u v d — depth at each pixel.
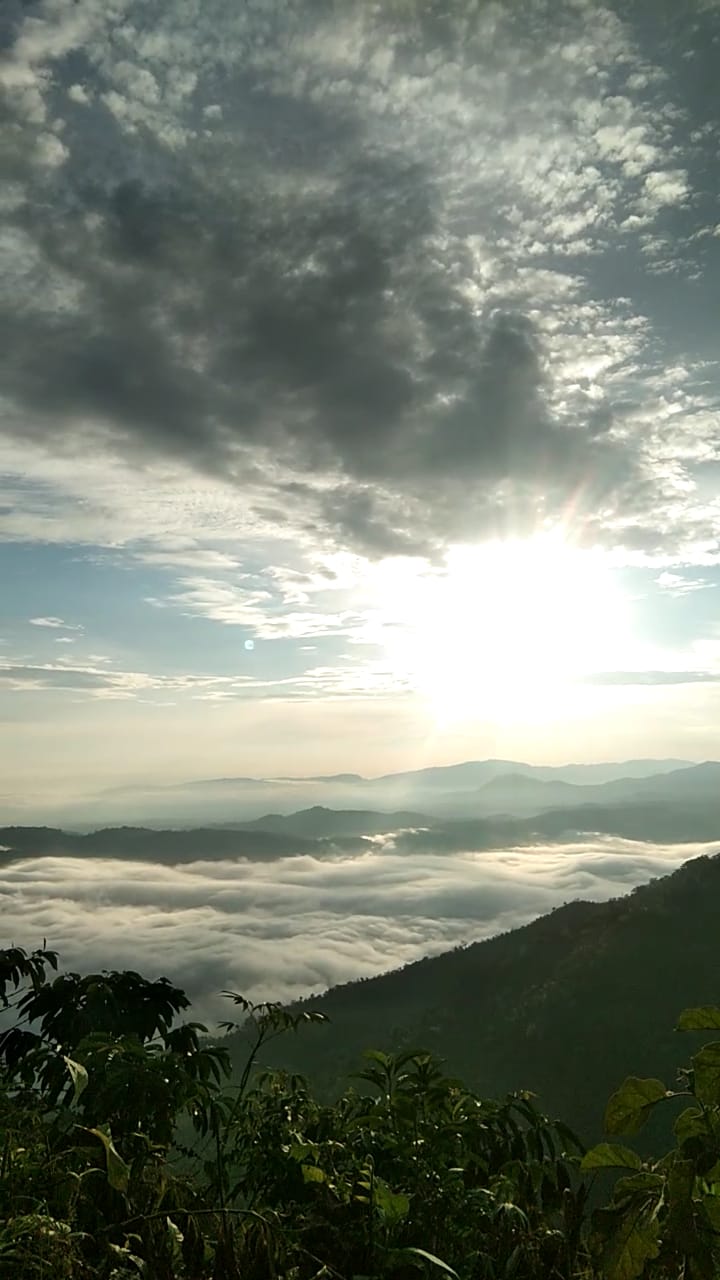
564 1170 3.25
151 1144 2.81
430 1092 3.50
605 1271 1.91
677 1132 1.92
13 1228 2.26
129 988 3.73
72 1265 2.28
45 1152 2.79
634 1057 53.62
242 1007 3.56
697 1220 1.80
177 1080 2.93
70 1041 3.51
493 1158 3.26
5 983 3.72
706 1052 1.94
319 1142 3.22
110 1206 2.67
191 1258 2.56
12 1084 3.22
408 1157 3.16
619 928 79.00
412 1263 2.57
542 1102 51.47
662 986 63.22
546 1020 62.53
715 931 71.00
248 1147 3.12
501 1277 2.79
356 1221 2.80
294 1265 2.62
